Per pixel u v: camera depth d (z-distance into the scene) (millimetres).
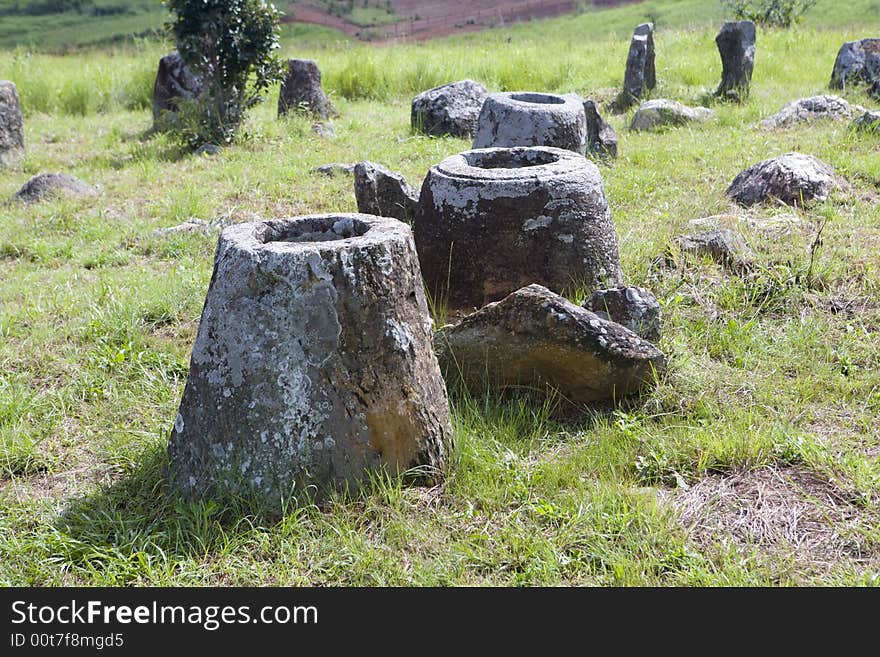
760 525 3307
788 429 3852
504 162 5426
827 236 5879
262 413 3346
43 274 6293
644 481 3637
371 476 3443
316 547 3230
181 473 3523
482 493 3486
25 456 3922
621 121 11219
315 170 8875
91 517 3459
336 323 3330
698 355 4582
